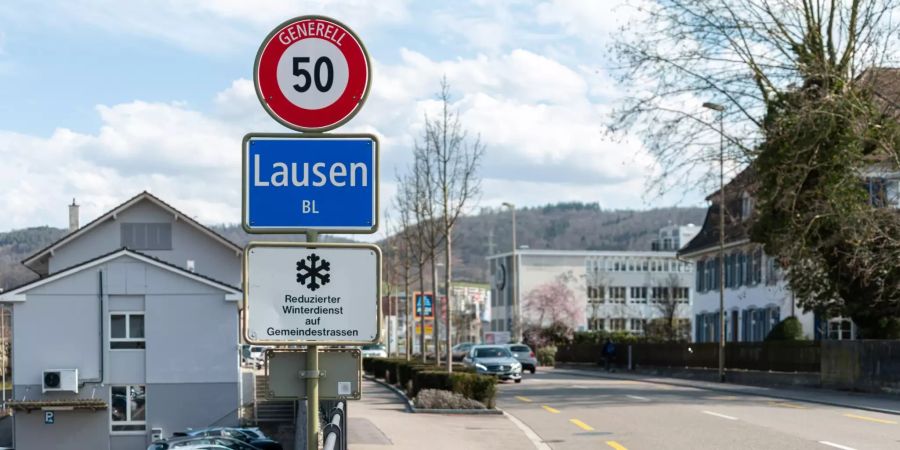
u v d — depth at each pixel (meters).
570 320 109.69
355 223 6.00
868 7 32.16
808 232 33.41
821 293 36.56
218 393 36.34
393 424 21.69
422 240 46.84
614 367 61.81
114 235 46.78
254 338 5.91
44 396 35.75
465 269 182.75
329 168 6.01
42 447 35.12
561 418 23.28
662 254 123.00
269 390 6.00
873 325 35.28
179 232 46.94
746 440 17.66
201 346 36.44
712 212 61.84
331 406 13.30
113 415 36.16
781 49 33.47
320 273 5.95
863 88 32.34
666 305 82.00
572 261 120.25
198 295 36.62
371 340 5.94
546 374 56.81
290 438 32.66
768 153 33.00
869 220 30.84
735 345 44.50
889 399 28.88
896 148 31.48
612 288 120.31
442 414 24.84
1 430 40.41
